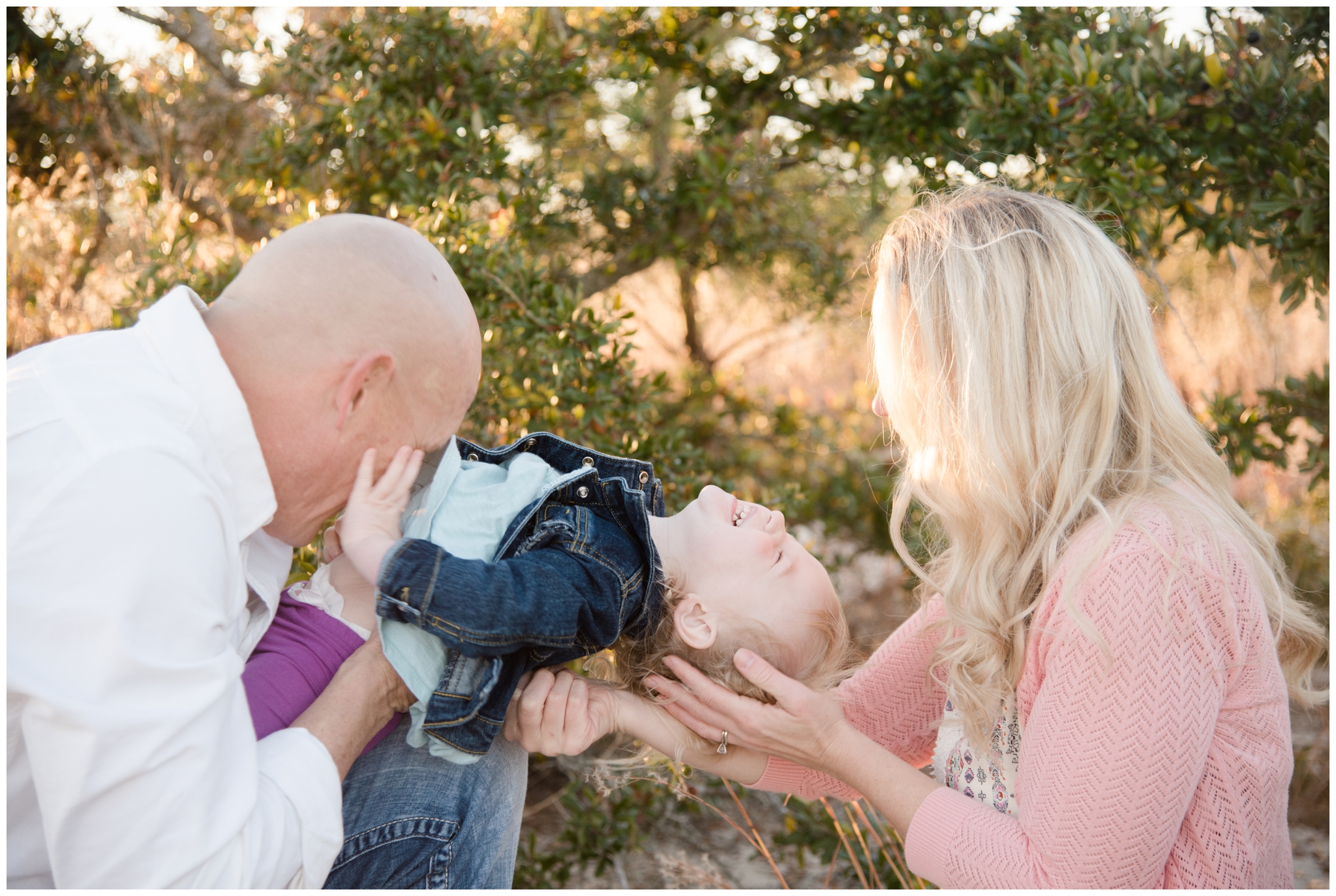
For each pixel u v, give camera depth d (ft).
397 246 3.96
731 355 18.21
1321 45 9.33
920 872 4.58
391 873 4.32
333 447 3.94
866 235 14.51
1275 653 4.29
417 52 10.54
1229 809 4.10
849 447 14.33
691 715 5.14
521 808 5.10
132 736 3.10
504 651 4.15
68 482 3.17
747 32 11.98
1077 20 10.23
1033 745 4.23
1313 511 14.62
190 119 12.10
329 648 4.27
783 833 9.96
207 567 3.39
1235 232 9.39
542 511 4.79
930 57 10.40
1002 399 4.58
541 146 12.80
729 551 5.23
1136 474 4.50
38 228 10.90
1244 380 15.94
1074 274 4.60
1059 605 4.20
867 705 5.64
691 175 12.50
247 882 3.32
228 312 3.83
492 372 9.49
